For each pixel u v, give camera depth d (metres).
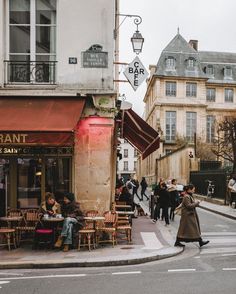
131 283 7.19
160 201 16.14
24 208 11.75
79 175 11.52
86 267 8.76
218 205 25.33
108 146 11.55
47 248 10.47
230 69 71.81
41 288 6.94
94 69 11.73
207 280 7.30
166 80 66.31
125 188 16.88
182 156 39.47
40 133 9.82
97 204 11.49
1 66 11.67
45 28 12.09
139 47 13.00
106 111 11.59
